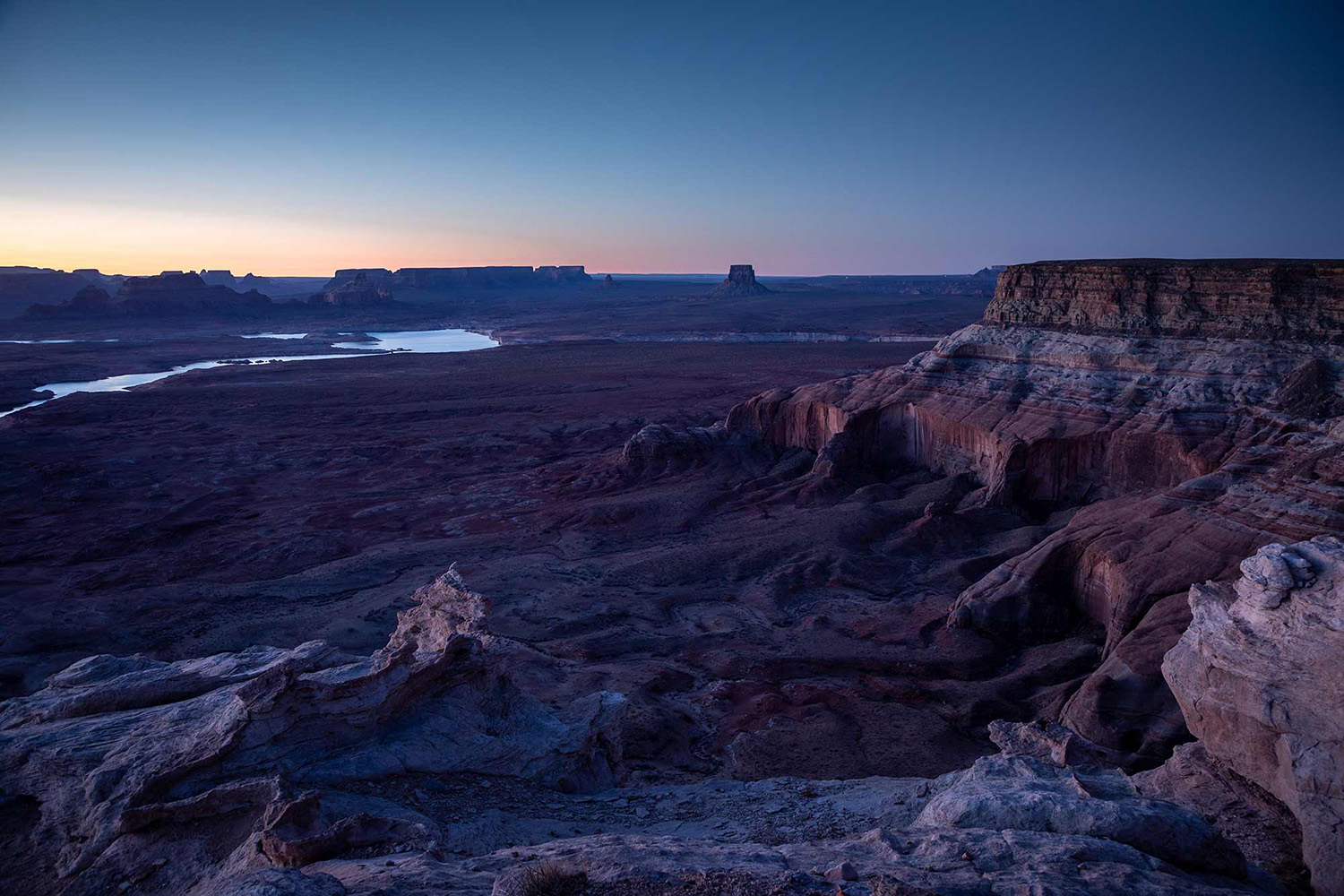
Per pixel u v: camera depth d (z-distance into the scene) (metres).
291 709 16.31
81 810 15.28
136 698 19.25
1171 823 12.35
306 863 12.56
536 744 19.16
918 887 9.40
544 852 12.42
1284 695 15.34
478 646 19.97
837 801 18.11
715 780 21.70
